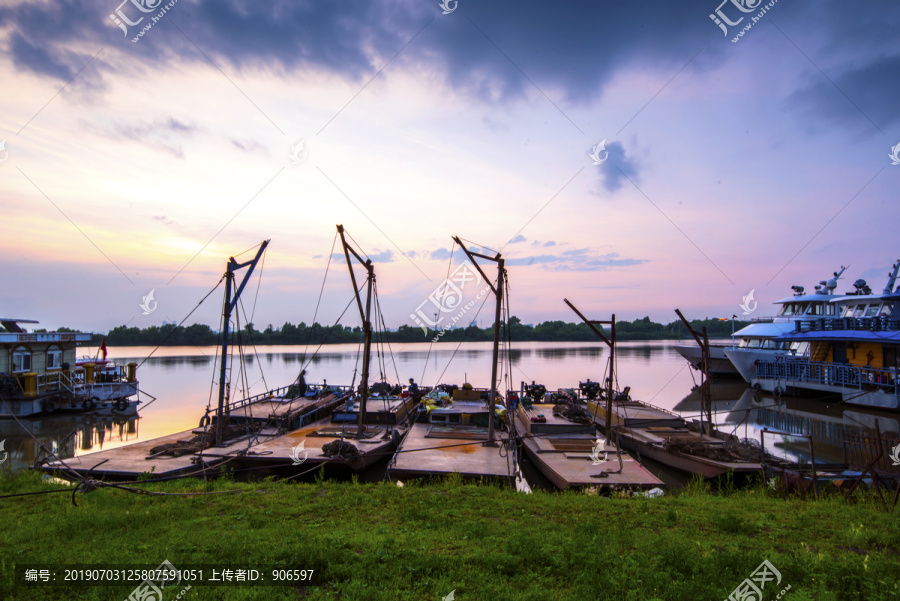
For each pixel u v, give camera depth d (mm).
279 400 27391
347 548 8422
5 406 29203
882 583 7121
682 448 18297
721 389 43281
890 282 35531
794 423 27844
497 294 18703
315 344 128750
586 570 7496
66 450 21875
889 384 30734
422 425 22438
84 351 92938
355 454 16516
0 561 7668
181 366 66000
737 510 11031
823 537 9320
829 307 44844
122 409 32125
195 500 11641
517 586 7141
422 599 6711
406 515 10328
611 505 11344
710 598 6742
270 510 10812
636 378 50781
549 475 15961
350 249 19391
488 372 55938
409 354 90062
